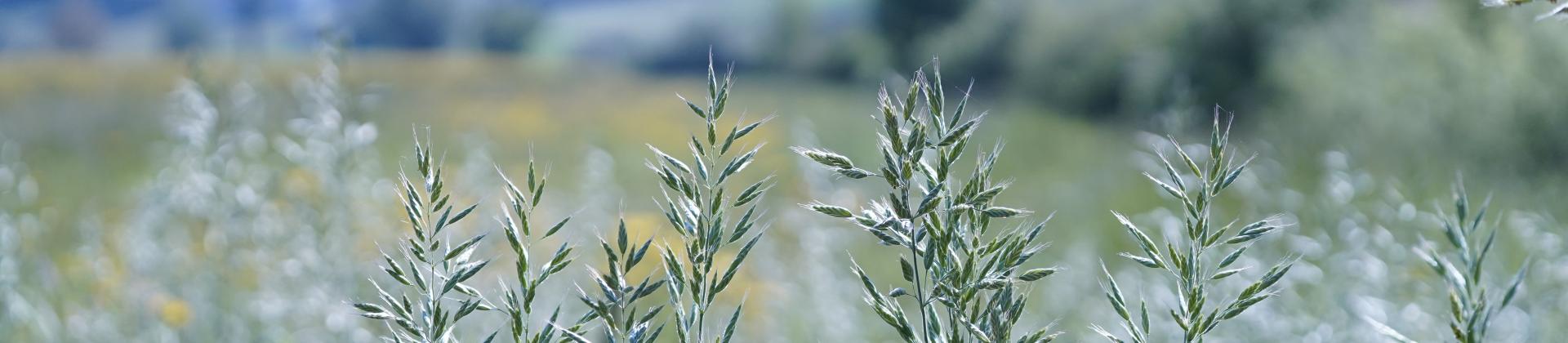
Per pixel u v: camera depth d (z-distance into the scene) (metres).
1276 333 2.66
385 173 5.18
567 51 62.75
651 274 0.84
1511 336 2.42
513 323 0.81
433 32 76.44
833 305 3.70
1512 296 0.71
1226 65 16.12
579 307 2.91
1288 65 14.70
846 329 3.43
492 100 19.52
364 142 3.36
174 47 103.25
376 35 76.25
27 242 3.65
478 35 73.75
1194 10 16.86
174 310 3.32
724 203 0.82
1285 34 15.58
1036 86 20.83
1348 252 3.04
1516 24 9.23
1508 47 9.40
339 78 3.35
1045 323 3.15
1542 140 8.27
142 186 4.63
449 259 0.83
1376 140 9.77
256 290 3.52
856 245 4.46
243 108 3.70
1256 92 15.39
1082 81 19.12
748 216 0.82
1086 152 12.40
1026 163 11.27
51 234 4.44
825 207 0.81
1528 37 9.02
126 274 3.69
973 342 0.85
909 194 0.81
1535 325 2.56
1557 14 0.73
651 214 4.73
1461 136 8.91
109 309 3.55
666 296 2.44
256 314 3.23
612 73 29.36
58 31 105.62
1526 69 8.82
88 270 3.87
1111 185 8.69
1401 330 2.53
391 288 2.22
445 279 0.82
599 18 77.00
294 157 3.42
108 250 4.43
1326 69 13.05
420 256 0.82
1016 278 0.84
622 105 18.70
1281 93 14.64
